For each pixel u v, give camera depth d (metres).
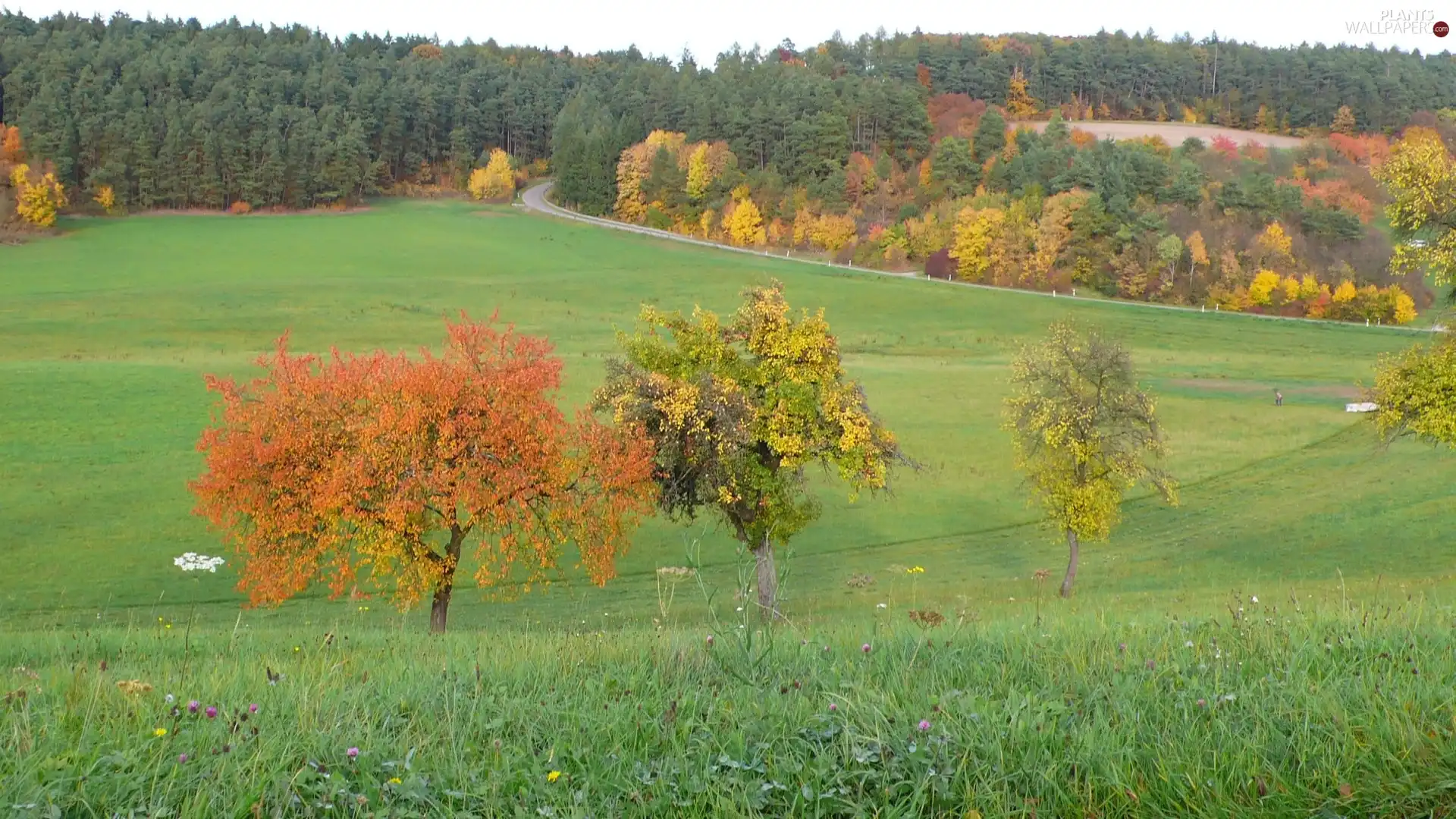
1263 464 57.31
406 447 26.00
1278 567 38.53
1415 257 31.59
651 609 32.09
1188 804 4.45
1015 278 143.62
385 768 4.98
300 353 84.12
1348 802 4.30
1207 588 31.41
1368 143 199.88
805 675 6.82
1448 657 6.38
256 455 26.31
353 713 5.71
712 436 27.55
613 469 26.86
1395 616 8.55
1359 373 83.56
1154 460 57.47
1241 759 4.72
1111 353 36.19
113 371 66.81
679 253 164.25
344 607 34.28
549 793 4.70
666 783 4.81
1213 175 180.12
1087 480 35.44
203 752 5.11
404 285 124.06
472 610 33.78
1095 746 4.95
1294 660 6.41
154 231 164.50
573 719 5.69
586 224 191.50
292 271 138.12
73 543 39.84
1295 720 5.14
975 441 61.25
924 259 161.00
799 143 194.38
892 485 53.47
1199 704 5.57
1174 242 135.25
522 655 8.08
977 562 41.69
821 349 29.42
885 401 70.69
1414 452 56.59
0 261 134.50
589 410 29.17
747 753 5.15
